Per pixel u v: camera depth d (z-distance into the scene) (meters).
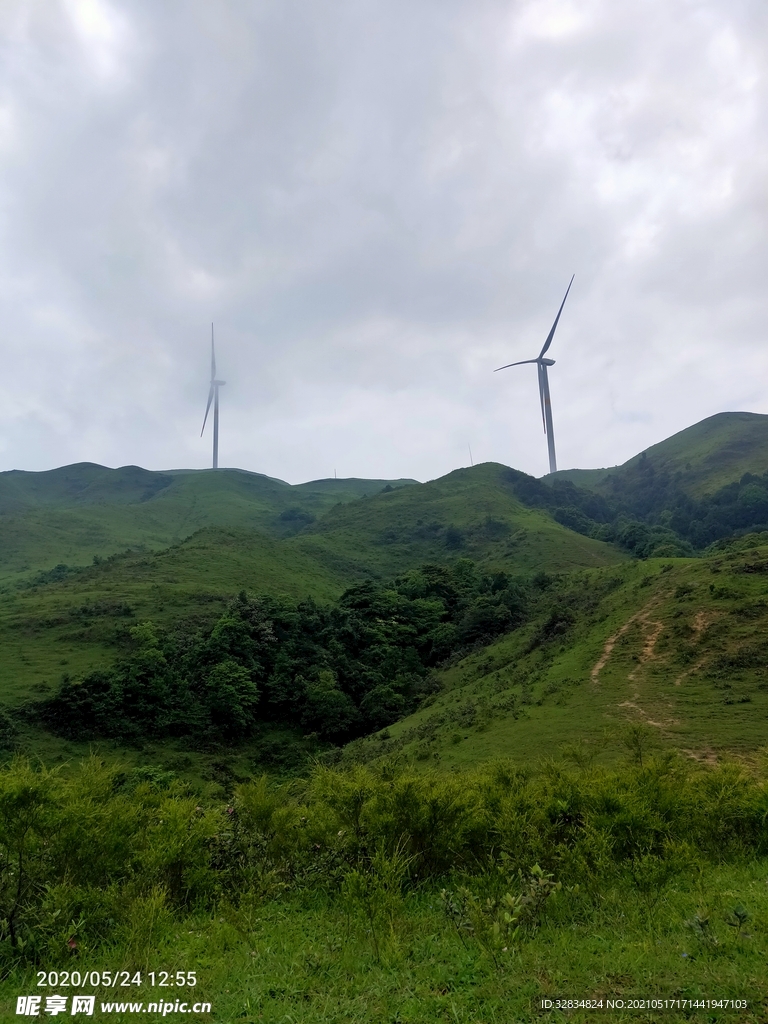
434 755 29.47
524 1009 5.07
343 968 6.17
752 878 8.98
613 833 9.27
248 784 11.12
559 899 7.58
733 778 11.97
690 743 23.31
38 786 7.47
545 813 9.76
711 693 29.38
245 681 50.12
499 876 8.54
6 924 6.88
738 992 5.05
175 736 46.00
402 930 6.90
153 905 7.23
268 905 8.65
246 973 6.21
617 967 5.73
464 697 43.41
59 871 7.69
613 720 28.03
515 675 43.19
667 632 39.00
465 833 9.57
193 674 51.19
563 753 17.00
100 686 46.25
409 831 9.40
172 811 9.26
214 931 7.42
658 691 31.16
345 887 8.06
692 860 8.74
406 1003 5.32
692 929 6.15
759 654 32.28
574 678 36.66
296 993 5.71
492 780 12.09
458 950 6.38
